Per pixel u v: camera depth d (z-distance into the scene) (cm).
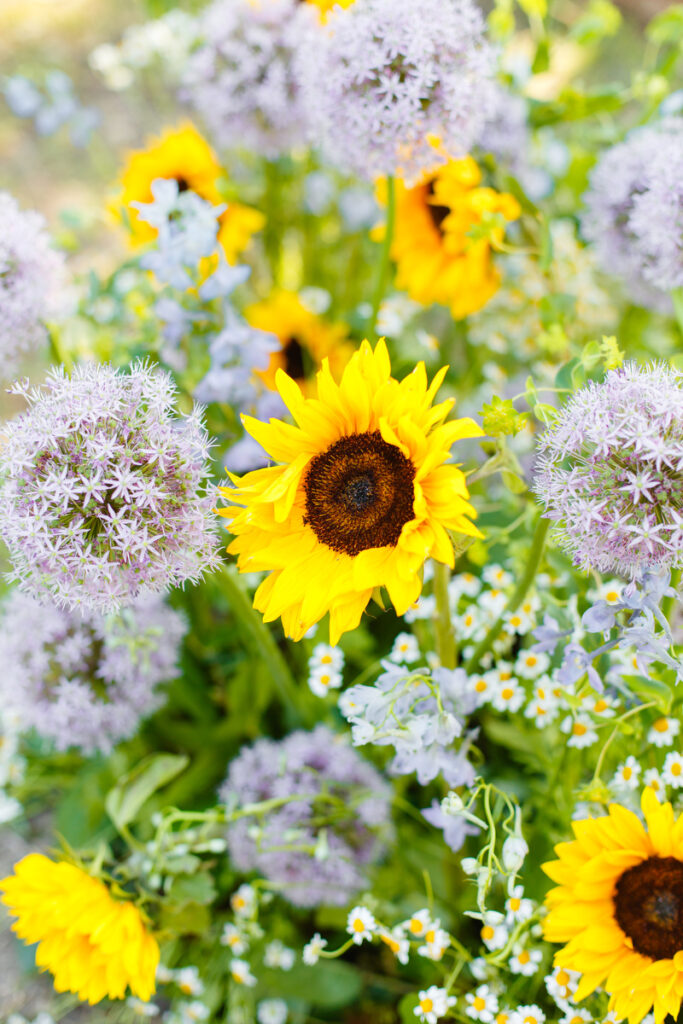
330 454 103
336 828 117
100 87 218
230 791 119
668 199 117
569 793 113
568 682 105
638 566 100
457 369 142
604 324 142
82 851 113
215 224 115
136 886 112
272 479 101
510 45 139
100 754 128
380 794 115
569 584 114
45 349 123
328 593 101
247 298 149
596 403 99
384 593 102
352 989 118
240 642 130
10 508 100
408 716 105
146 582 101
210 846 112
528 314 139
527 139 131
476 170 124
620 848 104
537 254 129
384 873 120
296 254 156
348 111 113
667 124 124
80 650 119
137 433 101
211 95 131
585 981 103
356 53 112
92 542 100
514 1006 108
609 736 109
